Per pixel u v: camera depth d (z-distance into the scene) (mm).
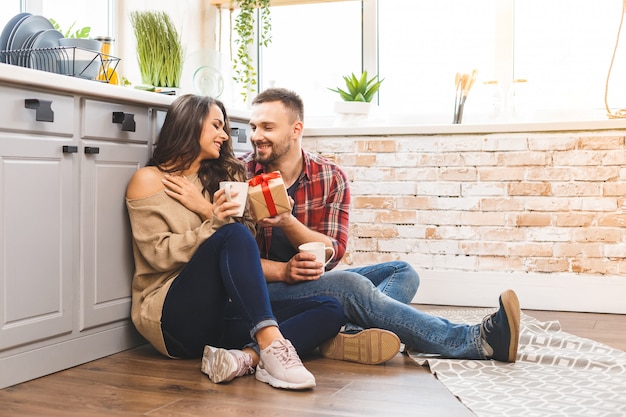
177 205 2291
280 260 2516
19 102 1970
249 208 2293
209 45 4027
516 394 1913
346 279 2301
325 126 4078
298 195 2529
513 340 2213
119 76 3326
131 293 2416
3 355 1965
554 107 3779
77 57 2494
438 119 3918
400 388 1994
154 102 2459
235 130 3014
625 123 3320
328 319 2240
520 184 3455
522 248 3457
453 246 3545
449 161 3541
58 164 2111
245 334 2301
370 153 3648
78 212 2199
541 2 3793
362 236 3668
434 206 3568
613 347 2543
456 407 1823
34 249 2035
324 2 3975
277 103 2447
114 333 2375
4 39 2529
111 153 2311
